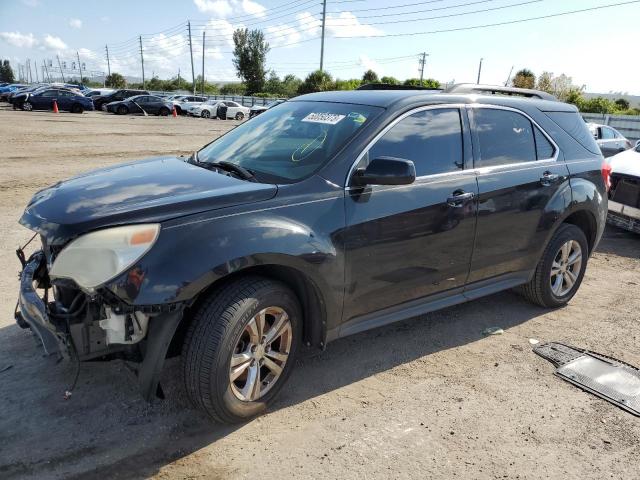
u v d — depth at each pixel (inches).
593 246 204.4
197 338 110.6
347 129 139.8
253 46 2822.3
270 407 129.1
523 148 175.0
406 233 140.3
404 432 121.7
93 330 108.9
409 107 147.3
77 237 105.0
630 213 285.7
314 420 124.8
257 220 115.3
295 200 122.6
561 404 135.8
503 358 158.9
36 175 405.7
